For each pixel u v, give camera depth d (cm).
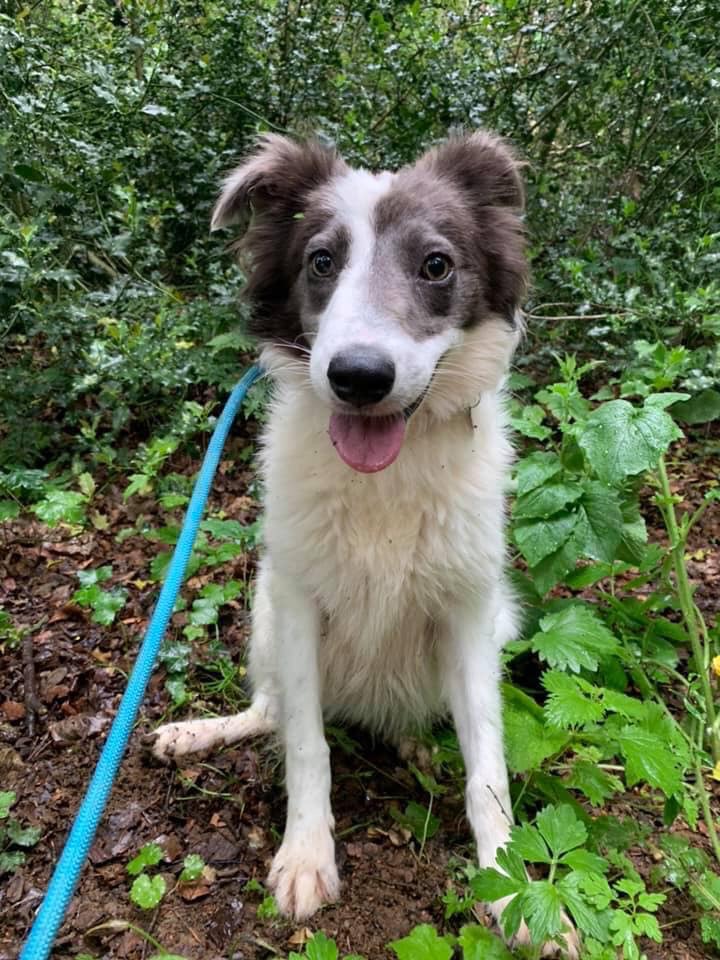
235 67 98
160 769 48
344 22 104
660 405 47
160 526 74
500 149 49
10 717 52
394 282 41
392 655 48
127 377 76
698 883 38
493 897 32
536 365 92
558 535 49
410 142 97
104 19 105
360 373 36
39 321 80
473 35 102
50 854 42
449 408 43
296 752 43
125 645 59
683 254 93
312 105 101
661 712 43
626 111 105
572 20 101
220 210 50
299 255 45
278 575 45
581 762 43
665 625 54
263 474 49
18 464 80
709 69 95
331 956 32
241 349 87
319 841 41
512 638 53
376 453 39
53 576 67
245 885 41
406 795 47
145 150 93
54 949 37
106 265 96
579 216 100
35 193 81
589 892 32
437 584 44
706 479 79
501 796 41
